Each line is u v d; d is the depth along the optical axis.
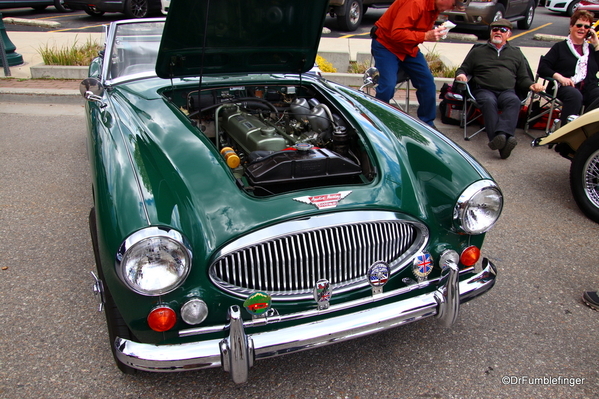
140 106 2.67
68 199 3.70
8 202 3.62
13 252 2.99
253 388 2.07
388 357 2.28
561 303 2.70
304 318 1.91
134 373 2.05
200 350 1.77
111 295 1.89
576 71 5.34
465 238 2.18
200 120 2.74
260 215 1.87
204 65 2.90
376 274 1.97
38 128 5.27
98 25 11.27
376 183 2.13
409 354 2.30
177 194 1.88
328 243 1.90
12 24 11.19
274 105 3.17
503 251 3.21
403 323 2.03
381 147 2.39
